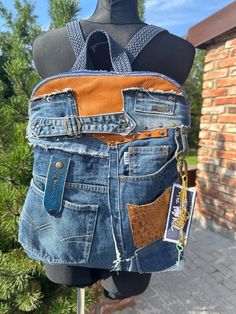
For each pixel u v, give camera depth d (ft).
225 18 9.66
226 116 10.75
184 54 2.94
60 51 2.84
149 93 2.68
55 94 2.69
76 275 3.34
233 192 10.80
